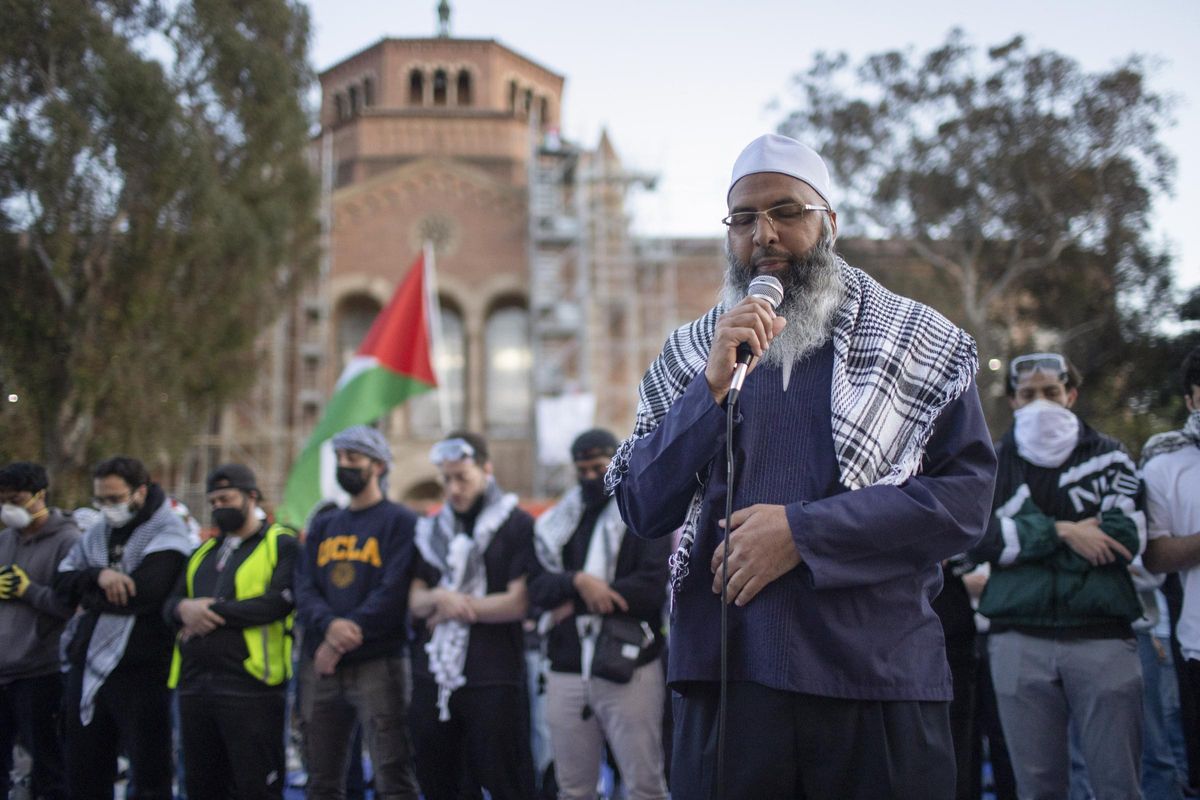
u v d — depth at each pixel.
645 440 2.18
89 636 5.23
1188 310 12.09
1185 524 3.96
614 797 5.51
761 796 1.97
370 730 5.11
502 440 34.00
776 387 2.15
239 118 20.28
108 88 16.16
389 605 5.13
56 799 5.73
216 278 19.05
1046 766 3.94
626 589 4.73
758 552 1.94
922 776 1.96
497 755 4.87
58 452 15.98
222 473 5.41
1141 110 24.44
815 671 1.95
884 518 1.92
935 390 2.08
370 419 11.55
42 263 16.19
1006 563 4.03
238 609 5.05
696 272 35.28
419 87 39.75
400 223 34.31
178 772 7.38
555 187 35.72
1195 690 3.90
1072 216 24.81
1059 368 4.33
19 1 15.62
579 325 33.91
